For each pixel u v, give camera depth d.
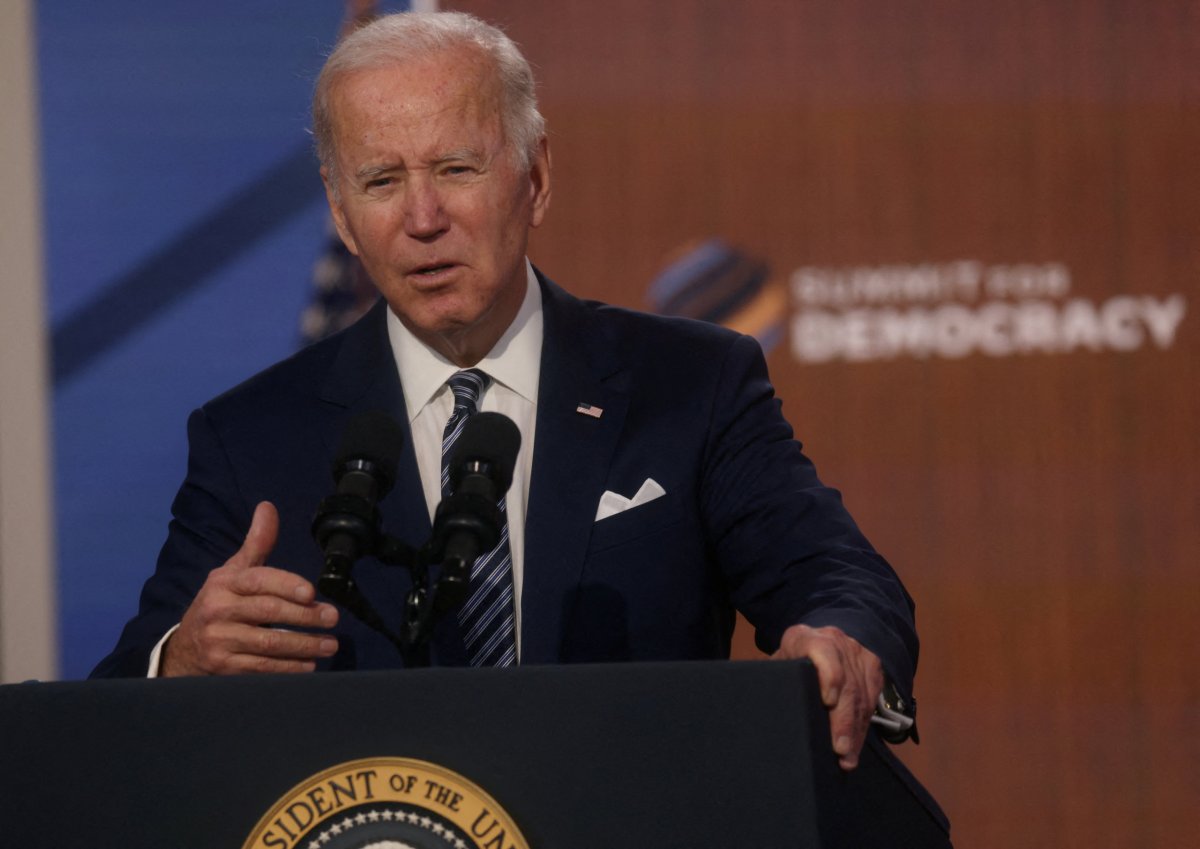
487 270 6.22
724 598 6.71
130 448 12.13
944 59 12.17
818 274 12.13
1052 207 12.09
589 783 4.19
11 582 12.07
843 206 12.14
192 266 12.21
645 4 12.24
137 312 12.17
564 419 6.59
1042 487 12.02
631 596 6.27
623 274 12.18
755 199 12.17
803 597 5.92
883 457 12.08
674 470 6.50
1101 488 12.01
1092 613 11.98
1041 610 12.00
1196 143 12.07
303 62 12.30
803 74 12.19
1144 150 12.09
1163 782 11.89
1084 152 12.11
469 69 6.23
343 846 4.17
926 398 12.06
